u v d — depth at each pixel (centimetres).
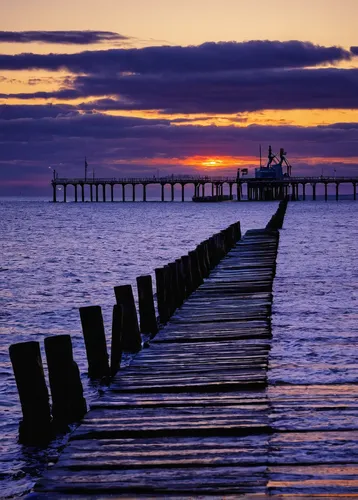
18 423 1125
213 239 2678
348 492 620
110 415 888
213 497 625
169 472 691
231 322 1552
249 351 1259
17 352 974
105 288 2984
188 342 1364
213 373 1096
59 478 686
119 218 11569
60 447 969
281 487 635
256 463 700
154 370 1132
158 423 845
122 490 655
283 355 1249
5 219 11400
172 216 12256
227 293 1988
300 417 851
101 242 5978
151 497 636
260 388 1005
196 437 797
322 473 665
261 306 1742
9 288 3017
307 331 1489
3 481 879
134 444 779
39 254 4834
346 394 956
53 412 1017
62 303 2547
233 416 863
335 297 2005
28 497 646
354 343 1356
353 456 710
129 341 1429
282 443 758
